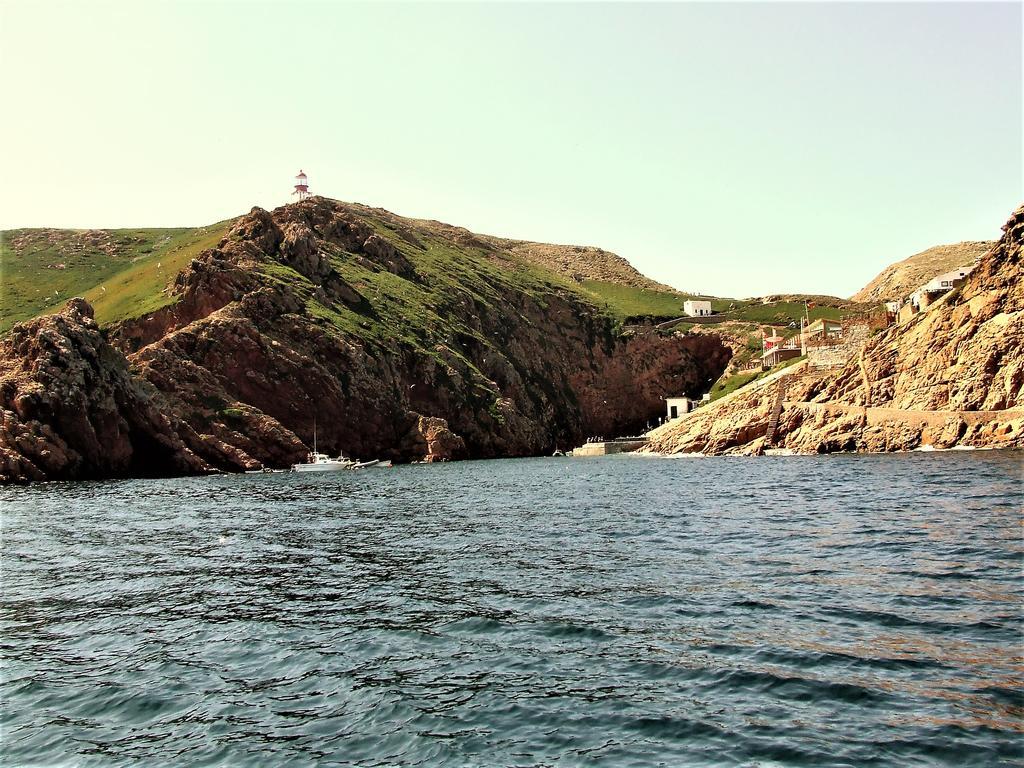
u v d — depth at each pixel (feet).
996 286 354.33
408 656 76.43
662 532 148.56
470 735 57.93
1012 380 331.36
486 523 176.76
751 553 120.26
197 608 99.66
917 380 370.12
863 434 377.09
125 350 522.06
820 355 467.93
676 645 75.05
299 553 140.77
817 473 271.49
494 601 96.32
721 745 54.39
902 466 270.46
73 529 184.55
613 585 102.01
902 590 90.43
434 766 53.57
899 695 60.44
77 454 377.09
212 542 157.89
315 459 487.20
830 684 63.26
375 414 552.41
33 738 60.64
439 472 421.59
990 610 80.43
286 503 244.01
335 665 74.84
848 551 116.67
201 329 499.92
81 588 114.62
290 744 57.93
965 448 329.93
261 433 477.77
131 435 411.75
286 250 614.34
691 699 62.28
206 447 447.01
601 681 67.10
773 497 202.18
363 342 576.61
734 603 88.99
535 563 121.29
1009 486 187.42
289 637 84.69
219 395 483.51
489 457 627.46
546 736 57.16
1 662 79.15
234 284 538.06
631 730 57.41
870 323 514.27
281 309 545.44
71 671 75.77
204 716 63.77
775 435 432.66
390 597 101.60
